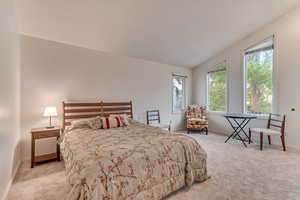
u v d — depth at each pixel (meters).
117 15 2.75
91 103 3.50
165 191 1.69
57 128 2.78
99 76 3.70
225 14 3.18
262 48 3.88
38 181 2.09
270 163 2.63
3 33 1.75
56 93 3.14
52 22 2.69
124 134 2.35
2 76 1.71
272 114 3.69
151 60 4.68
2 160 1.66
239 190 1.86
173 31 3.45
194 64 5.49
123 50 3.87
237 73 4.43
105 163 1.39
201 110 5.21
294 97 3.33
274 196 1.74
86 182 1.24
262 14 3.38
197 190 1.86
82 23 2.81
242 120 4.30
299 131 3.27
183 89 5.70
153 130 2.67
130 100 4.24
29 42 2.87
